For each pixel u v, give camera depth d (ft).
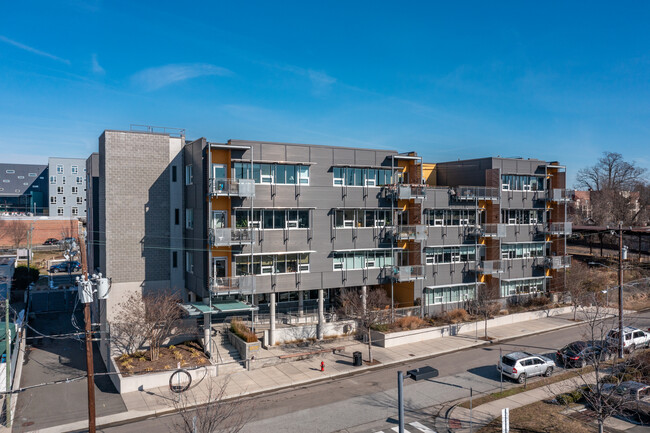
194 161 109.40
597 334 118.73
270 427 69.31
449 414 73.46
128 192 110.93
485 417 71.82
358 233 118.11
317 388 85.92
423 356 104.53
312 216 111.75
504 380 89.20
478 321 127.34
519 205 147.13
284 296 125.70
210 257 101.04
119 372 85.71
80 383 91.15
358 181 118.73
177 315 100.22
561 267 153.28
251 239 100.58
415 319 120.78
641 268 185.47
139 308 100.01
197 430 58.49
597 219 251.80
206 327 98.84
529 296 149.18
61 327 137.49
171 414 75.41
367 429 68.74
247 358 95.81
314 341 111.14
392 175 121.70
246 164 104.53
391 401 79.30
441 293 134.31
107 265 108.47
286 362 99.19
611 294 157.99
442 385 86.84
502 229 135.23
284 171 108.78
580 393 77.46
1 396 75.97
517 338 119.85
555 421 69.41
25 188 369.09
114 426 71.36
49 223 275.80
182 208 116.26
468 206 136.56
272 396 82.07
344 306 118.21
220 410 72.49
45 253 256.73
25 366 103.71
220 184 98.22
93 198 131.44
